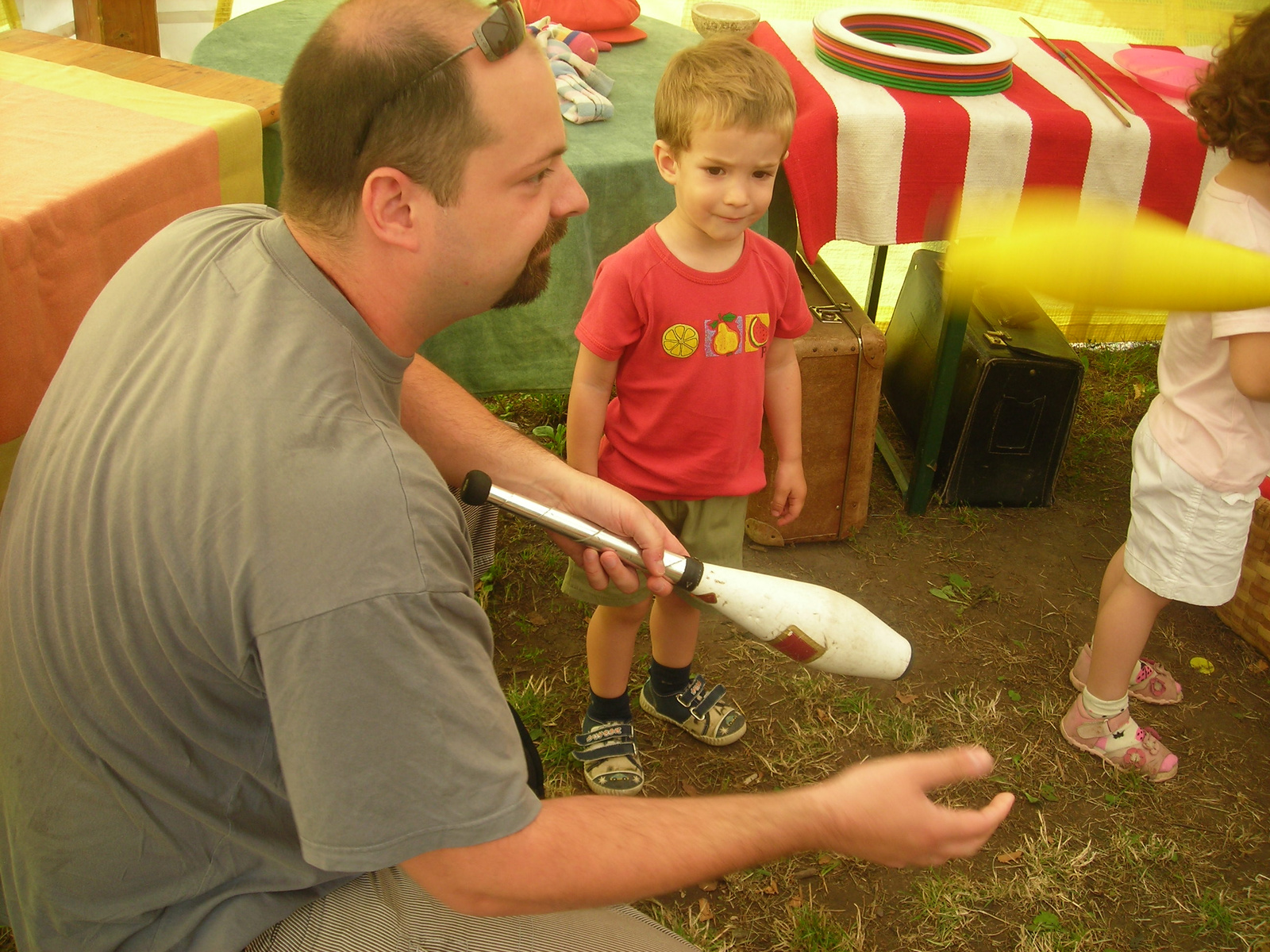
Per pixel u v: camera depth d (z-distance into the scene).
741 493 2.03
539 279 1.16
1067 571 2.89
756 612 1.49
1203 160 2.47
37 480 1.04
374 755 0.91
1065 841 2.13
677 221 1.85
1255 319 1.77
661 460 2.00
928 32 2.85
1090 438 3.42
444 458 1.56
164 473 0.92
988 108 2.46
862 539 2.97
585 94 2.65
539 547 2.83
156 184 1.89
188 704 1.00
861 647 1.51
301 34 3.00
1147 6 3.39
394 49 0.92
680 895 1.98
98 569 0.96
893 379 3.41
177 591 0.92
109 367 1.02
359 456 0.92
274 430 0.91
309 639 0.88
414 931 1.17
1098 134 2.43
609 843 1.02
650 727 2.34
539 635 2.57
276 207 2.43
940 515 3.08
